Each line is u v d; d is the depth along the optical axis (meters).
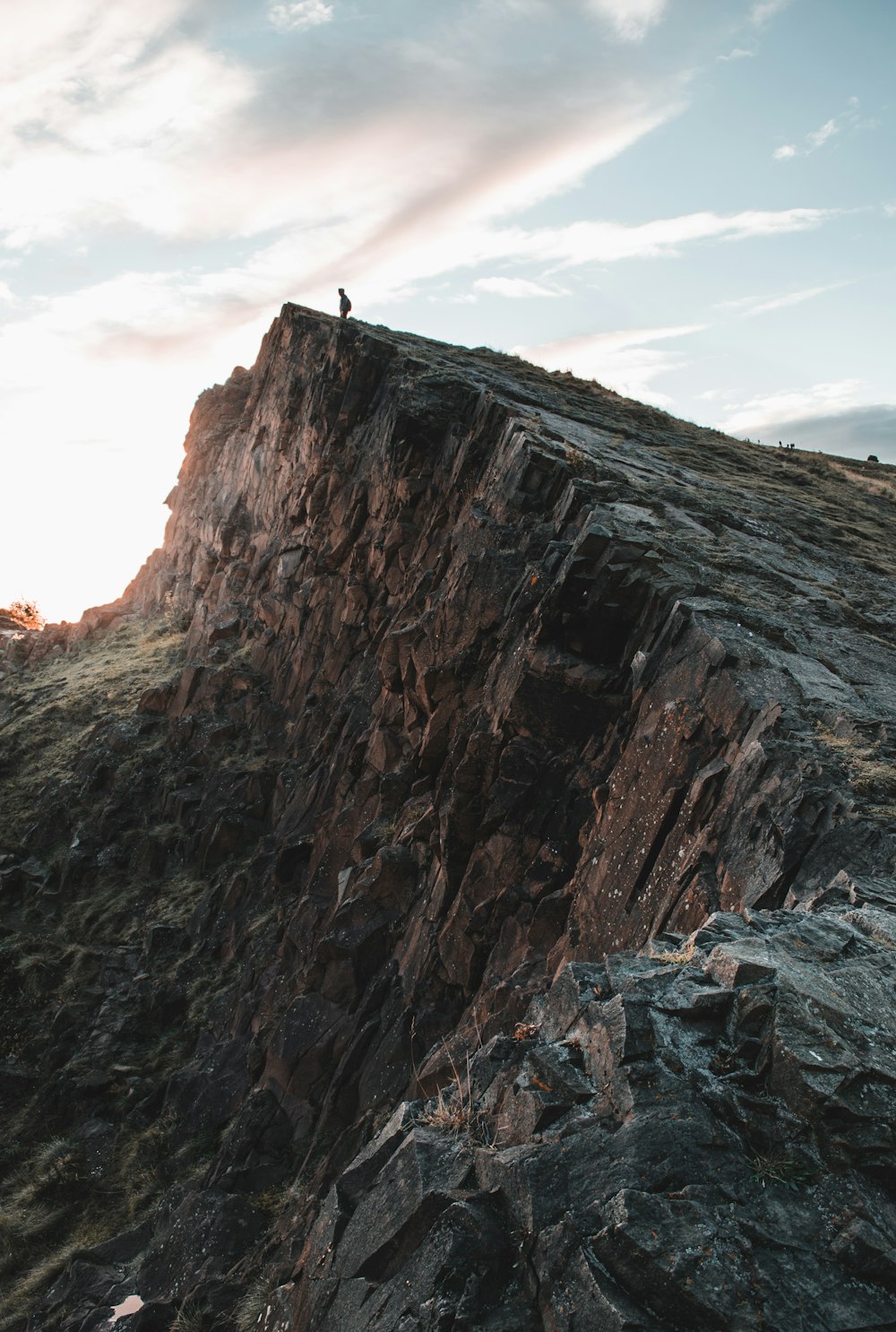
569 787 12.79
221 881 23.22
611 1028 5.25
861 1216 4.05
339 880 17.80
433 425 23.11
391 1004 14.55
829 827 8.12
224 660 31.59
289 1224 12.25
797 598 14.15
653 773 10.98
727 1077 4.84
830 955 5.73
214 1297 11.49
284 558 30.77
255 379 40.97
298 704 26.64
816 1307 3.74
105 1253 14.49
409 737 18.62
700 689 11.01
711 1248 3.93
